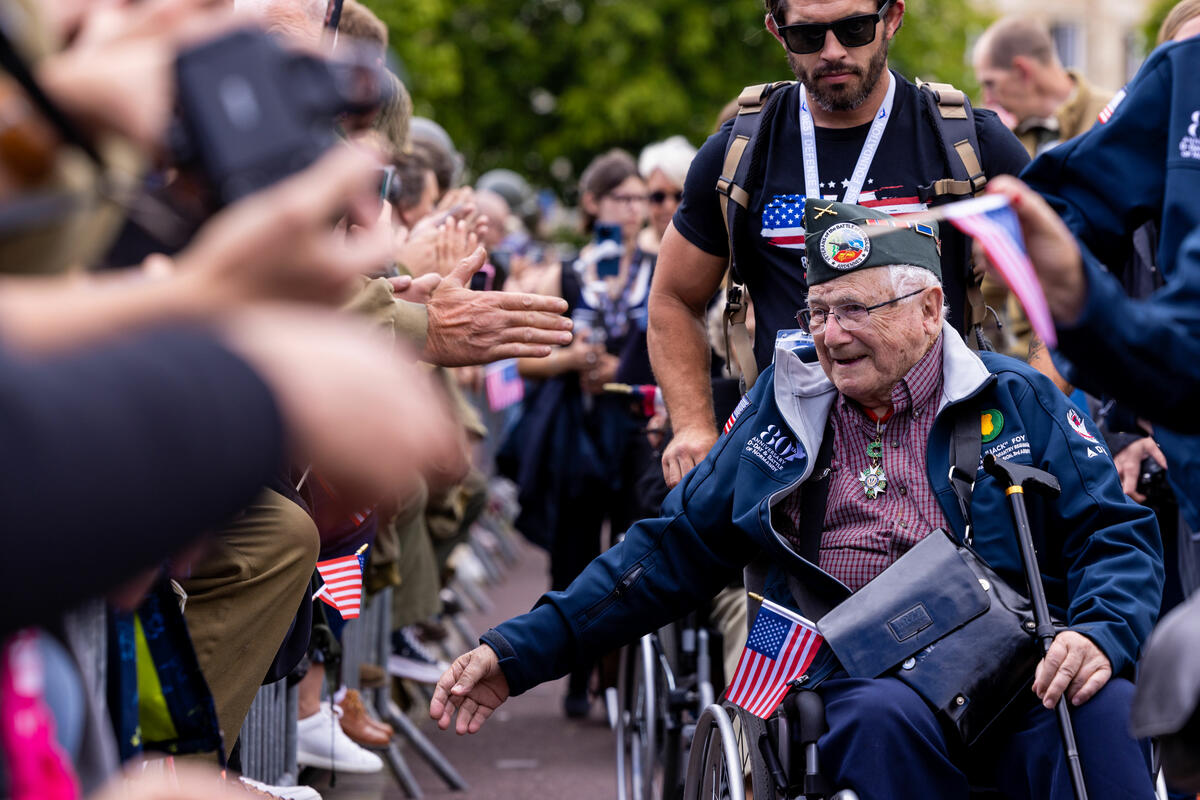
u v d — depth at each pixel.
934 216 3.09
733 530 5.87
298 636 6.00
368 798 9.23
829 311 5.61
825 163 6.69
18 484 1.64
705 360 7.33
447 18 38.53
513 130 40.12
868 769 4.96
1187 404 3.21
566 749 11.41
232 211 1.93
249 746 6.82
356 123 4.93
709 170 7.04
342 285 1.98
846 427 5.77
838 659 5.33
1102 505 5.47
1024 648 5.20
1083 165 4.10
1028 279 3.05
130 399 1.73
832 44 6.37
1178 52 3.96
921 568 5.34
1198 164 3.81
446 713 5.68
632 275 12.44
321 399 1.86
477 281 9.21
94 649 3.17
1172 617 3.18
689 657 8.40
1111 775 4.93
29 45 2.02
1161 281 6.11
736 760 5.19
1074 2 50.78
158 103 1.98
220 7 2.18
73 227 2.10
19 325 1.79
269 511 5.29
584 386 12.30
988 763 5.39
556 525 12.32
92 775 2.60
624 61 38.84
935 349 5.71
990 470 5.41
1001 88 11.95
